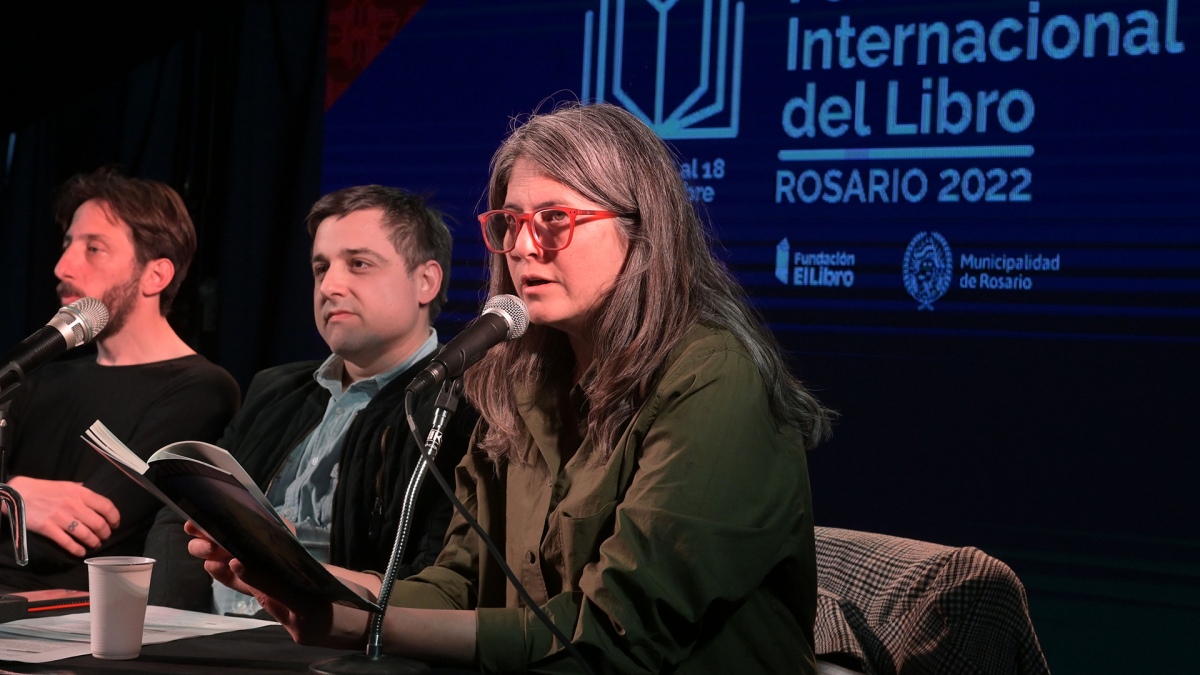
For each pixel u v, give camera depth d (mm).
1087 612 3252
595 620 1405
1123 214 3234
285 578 1399
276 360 4164
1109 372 3248
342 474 2426
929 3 3430
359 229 2539
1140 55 3217
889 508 3473
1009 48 3350
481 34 3957
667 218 1616
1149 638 3186
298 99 4184
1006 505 3350
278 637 1599
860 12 3512
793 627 1570
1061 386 3297
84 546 2684
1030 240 3328
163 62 4316
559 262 1592
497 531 1787
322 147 4145
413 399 1438
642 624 1396
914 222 3451
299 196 4164
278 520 1288
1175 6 3180
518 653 1426
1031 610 3307
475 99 3957
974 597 1738
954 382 3408
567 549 1556
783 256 3594
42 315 4402
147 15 4086
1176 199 3184
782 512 1489
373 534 2348
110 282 3018
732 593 1433
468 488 1869
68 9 4012
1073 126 3281
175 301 4223
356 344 2529
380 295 2520
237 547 1387
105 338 3080
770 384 1580
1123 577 3217
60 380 3033
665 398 1527
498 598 1748
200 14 4195
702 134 3684
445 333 3947
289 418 2654
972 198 3389
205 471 1296
